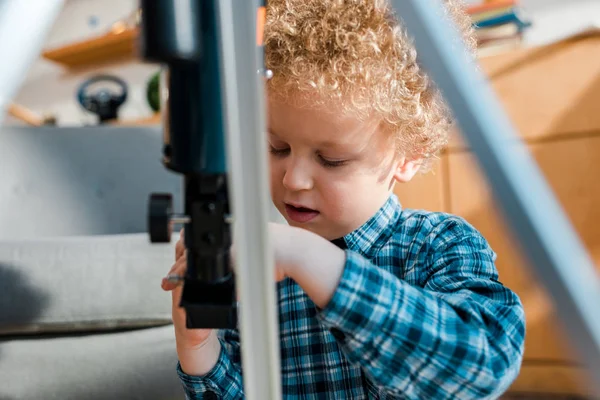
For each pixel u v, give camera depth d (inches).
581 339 8.3
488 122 8.8
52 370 35.3
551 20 76.5
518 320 20.9
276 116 23.9
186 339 24.1
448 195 56.9
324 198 24.9
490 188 8.7
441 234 26.5
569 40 56.1
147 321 36.7
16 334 36.1
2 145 49.6
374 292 18.0
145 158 51.7
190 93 11.7
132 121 92.3
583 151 55.0
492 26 64.4
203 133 11.8
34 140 50.3
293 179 24.2
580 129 55.2
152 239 12.9
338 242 27.0
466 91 8.9
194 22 10.9
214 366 25.4
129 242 37.7
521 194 8.5
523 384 54.3
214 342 26.1
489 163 8.7
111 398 35.4
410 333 18.0
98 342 36.1
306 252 17.9
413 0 9.3
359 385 26.9
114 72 121.9
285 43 24.0
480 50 64.3
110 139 51.5
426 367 18.1
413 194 58.2
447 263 24.9
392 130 25.4
